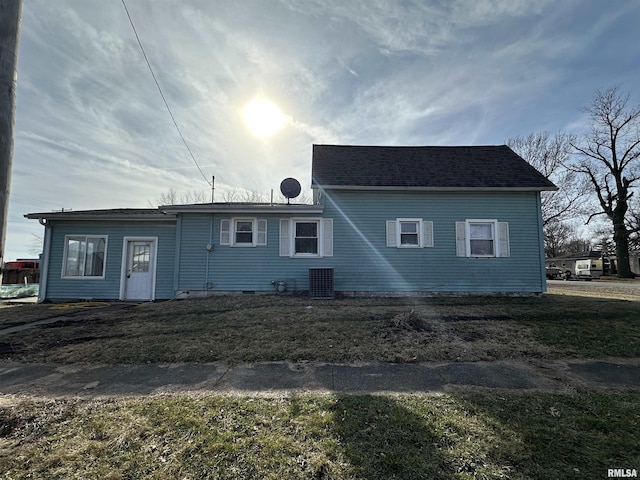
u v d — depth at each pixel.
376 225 10.65
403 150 13.17
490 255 10.62
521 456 2.29
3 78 2.08
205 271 10.37
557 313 7.50
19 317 7.49
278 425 2.75
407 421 2.80
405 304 8.73
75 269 10.64
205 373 4.14
